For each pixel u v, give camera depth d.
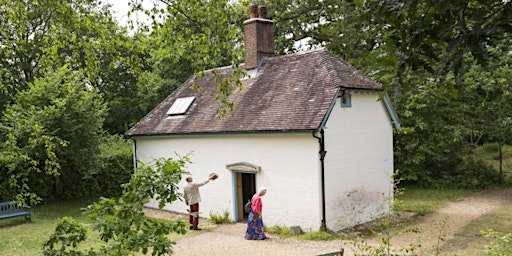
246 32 18.80
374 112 16.50
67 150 20.09
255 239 13.61
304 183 14.41
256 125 15.48
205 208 17.70
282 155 14.99
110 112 36.22
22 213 16.77
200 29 9.82
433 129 22.64
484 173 23.42
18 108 18.53
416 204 18.56
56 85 20.34
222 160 16.94
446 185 22.94
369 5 3.71
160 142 19.70
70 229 5.77
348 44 24.34
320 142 13.98
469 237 13.17
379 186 16.52
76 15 9.70
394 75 3.75
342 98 15.04
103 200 5.83
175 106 20.45
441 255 11.26
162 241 5.63
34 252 12.38
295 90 15.95
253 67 18.53
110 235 5.66
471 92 21.47
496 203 18.47
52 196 21.56
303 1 25.67
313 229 14.20
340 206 14.73
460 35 3.19
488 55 3.11
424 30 3.44
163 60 32.47
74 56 11.00
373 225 15.19
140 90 33.88
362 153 15.81
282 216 15.05
